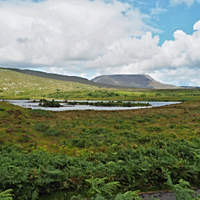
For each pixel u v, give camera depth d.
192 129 18.86
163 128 20.14
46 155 8.76
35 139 14.67
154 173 6.00
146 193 5.27
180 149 9.05
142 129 20.27
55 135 16.91
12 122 20.16
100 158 8.43
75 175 5.97
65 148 11.84
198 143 11.06
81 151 10.94
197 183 5.94
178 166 6.41
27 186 5.10
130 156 7.86
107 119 29.17
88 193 5.12
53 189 5.43
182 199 4.31
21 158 7.63
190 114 31.80
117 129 20.56
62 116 31.67
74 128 20.73
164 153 8.48
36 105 108.25
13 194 4.54
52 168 6.16
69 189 5.47
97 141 14.00
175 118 28.31
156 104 130.38
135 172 6.01
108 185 5.10
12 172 5.54
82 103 135.12
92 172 6.27
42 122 23.66
